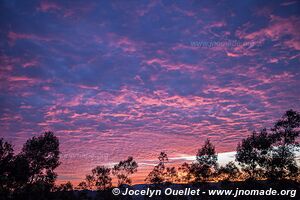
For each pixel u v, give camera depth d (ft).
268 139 114.73
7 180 109.70
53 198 131.75
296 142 109.70
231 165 134.10
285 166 110.11
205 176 152.66
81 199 168.66
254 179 119.65
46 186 121.29
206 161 153.38
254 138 119.96
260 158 117.80
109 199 181.47
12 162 110.93
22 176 111.14
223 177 140.26
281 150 112.16
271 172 113.19
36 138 123.03
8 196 110.83
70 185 146.41
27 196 114.32
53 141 125.70
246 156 120.26
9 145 111.96
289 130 110.63
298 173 109.09
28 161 118.32
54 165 124.47
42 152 122.21
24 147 120.78
